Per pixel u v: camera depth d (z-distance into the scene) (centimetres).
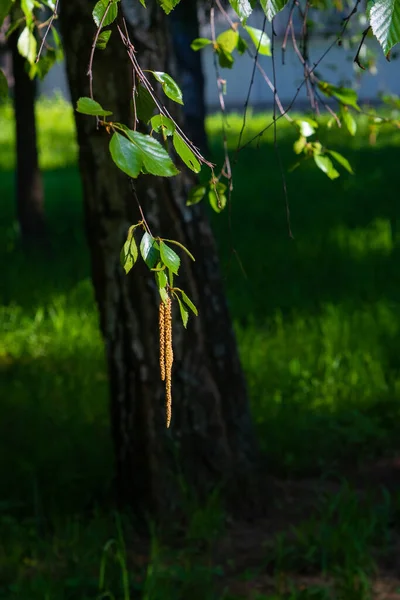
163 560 586
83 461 752
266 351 997
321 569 572
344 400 870
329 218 1803
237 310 1171
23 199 1554
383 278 1317
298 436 786
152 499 632
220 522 619
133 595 545
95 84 566
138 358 625
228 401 648
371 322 1077
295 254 1483
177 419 633
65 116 3928
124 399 635
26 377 958
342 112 486
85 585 546
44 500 685
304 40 450
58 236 1675
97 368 984
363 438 782
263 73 414
